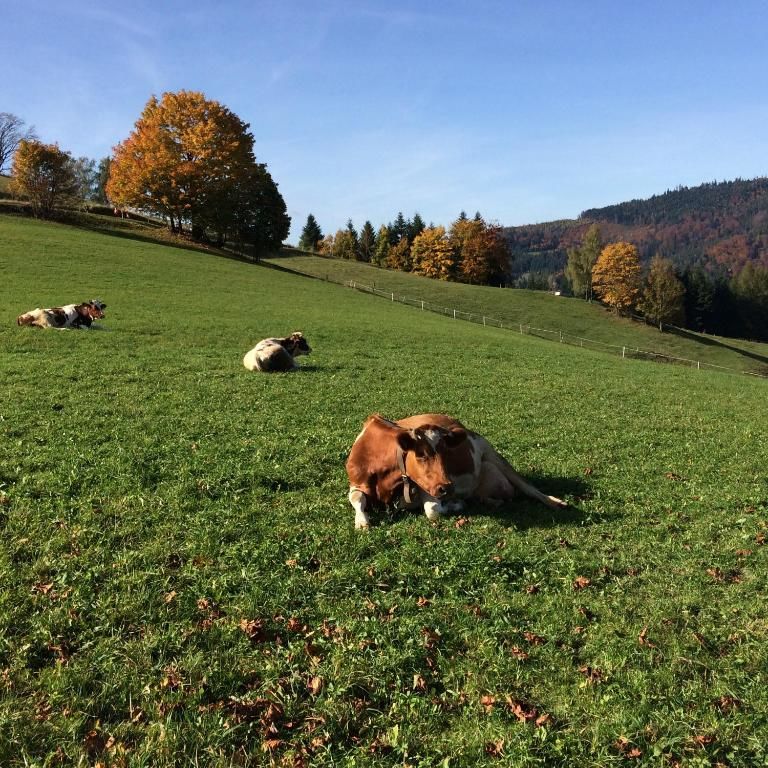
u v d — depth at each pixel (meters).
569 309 91.50
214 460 10.10
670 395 21.83
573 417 16.14
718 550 7.79
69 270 43.25
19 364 18.06
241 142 80.00
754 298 139.50
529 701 4.97
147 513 7.89
